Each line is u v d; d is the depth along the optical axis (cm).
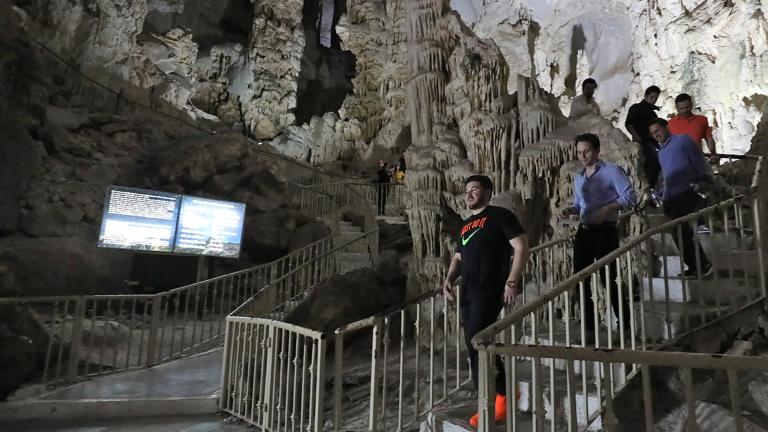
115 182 974
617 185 349
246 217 1000
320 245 988
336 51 2112
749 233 479
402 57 1723
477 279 299
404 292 610
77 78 1183
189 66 1574
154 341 571
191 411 445
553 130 485
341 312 566
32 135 945
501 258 300
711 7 1073
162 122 1244
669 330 314
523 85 515
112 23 1256
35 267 732
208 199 853
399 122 1772
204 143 1044
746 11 1014
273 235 988
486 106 509
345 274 623
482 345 226
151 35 1467
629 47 1318
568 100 1423
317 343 340
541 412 210
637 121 554
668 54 1190
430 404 336
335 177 1521
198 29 1670
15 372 462
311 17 2095
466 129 505
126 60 1327
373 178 1579
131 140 1108
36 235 815
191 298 865
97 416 430
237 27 1808
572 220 453
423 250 535
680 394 286
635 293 418
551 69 1436
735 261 399
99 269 810
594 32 1348
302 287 752
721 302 366
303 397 346
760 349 320
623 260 398
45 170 901
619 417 274
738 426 156
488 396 222
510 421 228
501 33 1417
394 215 1370
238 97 1727
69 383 489
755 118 1049
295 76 1803
